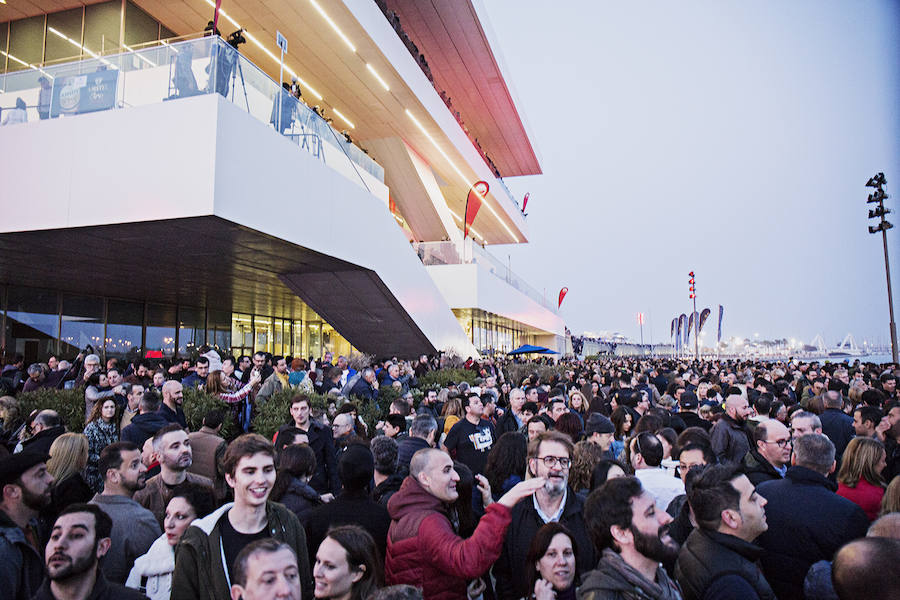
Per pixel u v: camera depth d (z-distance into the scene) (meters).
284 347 27.31
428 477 3.05
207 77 9.45
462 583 2.87
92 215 9.59
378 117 25.30
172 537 3.13
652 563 2.33
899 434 4.96
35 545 3.27
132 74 9.84
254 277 15.67
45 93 10.21
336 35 18.25
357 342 19.98
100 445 5.34
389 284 16.55
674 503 3.65
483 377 16.27
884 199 25.09
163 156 9.37
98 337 17.97
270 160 10.82
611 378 16.95
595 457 4.11
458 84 33.88
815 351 132.50
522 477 4.09
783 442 4.25
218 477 4.31
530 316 43.06
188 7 16.33
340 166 14.15
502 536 2.71
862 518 3.03
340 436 5.75
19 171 10.13
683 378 14.37
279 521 2.93
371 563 2.43
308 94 22.89
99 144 9.72
